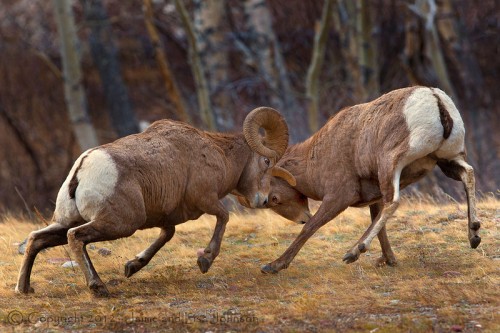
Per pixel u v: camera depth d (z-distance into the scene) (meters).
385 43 70.19
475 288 19.86
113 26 73.19
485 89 64.19
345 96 63.75
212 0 53.44
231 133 23.53
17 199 65.06
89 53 74.50
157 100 72.19
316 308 18.91
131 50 77.12
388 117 21.53
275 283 21.73
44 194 65.50
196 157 21.83
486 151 58.78
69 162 66.50
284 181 24.36
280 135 23.50
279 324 18.05
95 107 72.94
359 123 22.47
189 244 26.97
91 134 56.59
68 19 55.66
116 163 20.06
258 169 23.66
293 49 72.12
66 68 55.94
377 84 59.72
